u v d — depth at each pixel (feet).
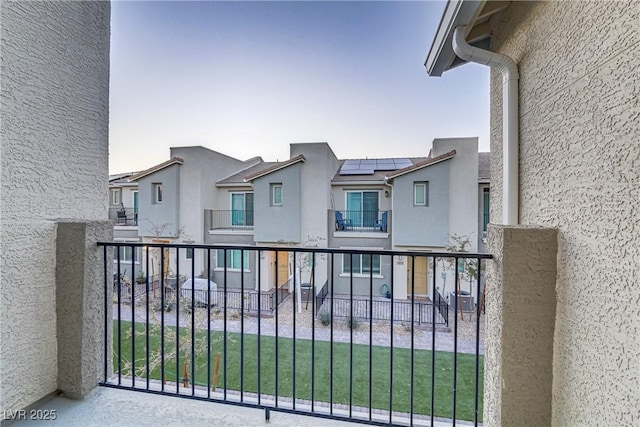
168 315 23.15
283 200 33.42
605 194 3.36
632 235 3.00
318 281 33.14
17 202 4.89
